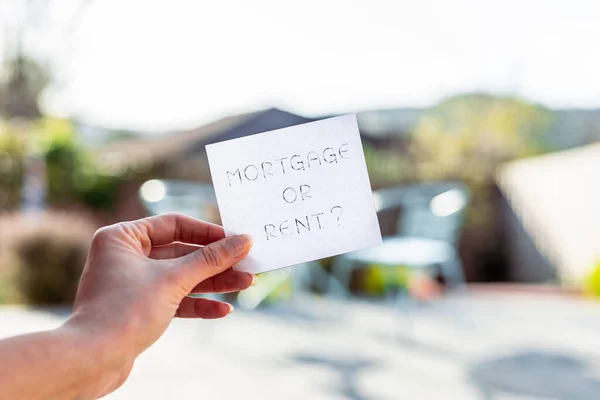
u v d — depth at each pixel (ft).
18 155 22.12
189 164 21.70
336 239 2.10
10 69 27.12
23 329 11.42
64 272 14.40
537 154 22.45
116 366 1.63
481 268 19.98
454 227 12.41
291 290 14.96
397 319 12.62
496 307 14.03
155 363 9.30
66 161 22.12
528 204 19.12
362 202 2.11
